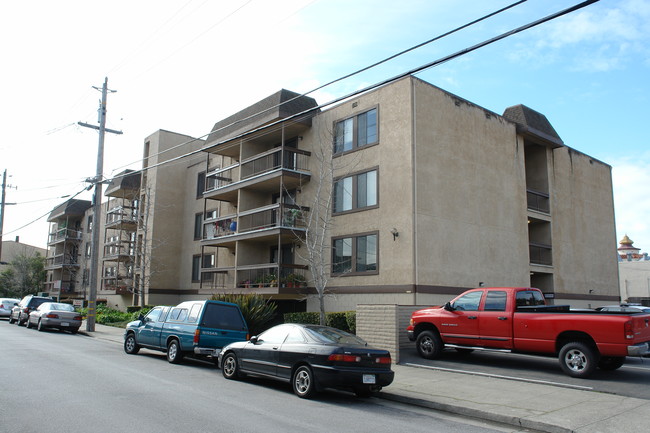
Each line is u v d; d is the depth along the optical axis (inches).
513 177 969.5
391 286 772.0
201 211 1337.4
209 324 555.5
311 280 901.2
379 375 383.6
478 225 869.8
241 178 1046.4
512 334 501.7
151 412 306.2
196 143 1457.9
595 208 1245.7
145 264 1251.8
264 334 449.4
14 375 425.1
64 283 2050.9
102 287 1736.0
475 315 532.7
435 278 776.3
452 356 602.2
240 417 303.9
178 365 554.3
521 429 321.1
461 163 859.4
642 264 1898.4
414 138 784.3
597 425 310.8
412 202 764.0
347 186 870.4
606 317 441.7
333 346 381.7
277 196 1050.7
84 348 686.5
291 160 1006.4
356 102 881.5
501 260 903.1
